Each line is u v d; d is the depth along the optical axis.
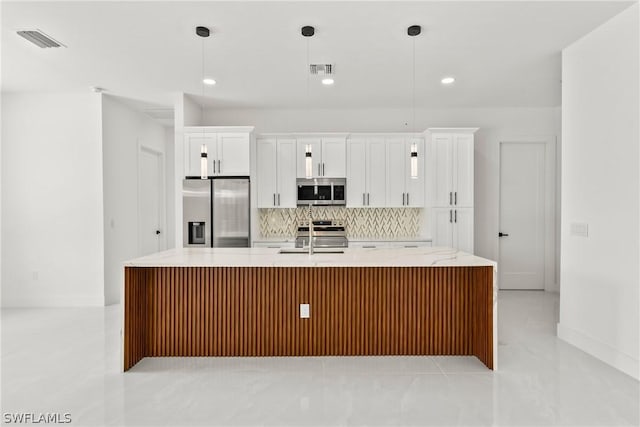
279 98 5.22
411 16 2.98
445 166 5.31
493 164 5.82
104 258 5.03
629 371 2.91
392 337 3.30
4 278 5.03
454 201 5.30
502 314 4.59
